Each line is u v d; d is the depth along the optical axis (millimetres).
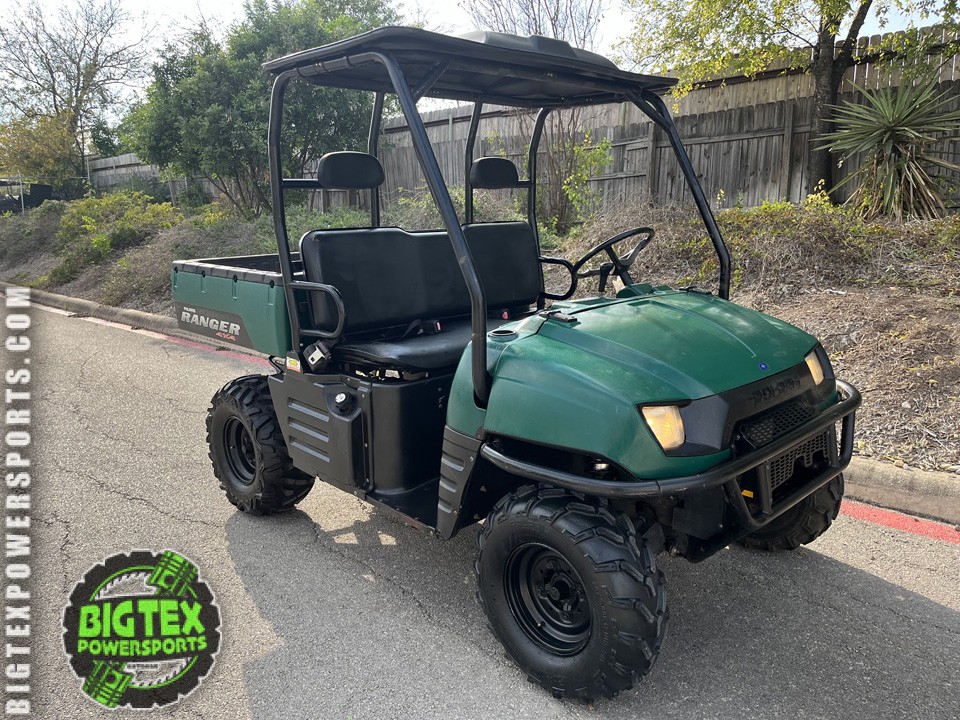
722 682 2402
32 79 24828
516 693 2383
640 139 9977
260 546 3395
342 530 3551
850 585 2939
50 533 3537
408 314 3318
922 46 7586
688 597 2896
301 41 11789
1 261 14836
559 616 2387
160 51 12297
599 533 2127
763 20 8062
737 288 6102
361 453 2918
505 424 2307
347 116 12000
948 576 2977
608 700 2330
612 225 7609
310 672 2512
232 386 3633
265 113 11578
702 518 2453
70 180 21797
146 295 9484
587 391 2154
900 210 6762
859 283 5793
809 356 2605
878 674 2420
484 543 2404
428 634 2711
